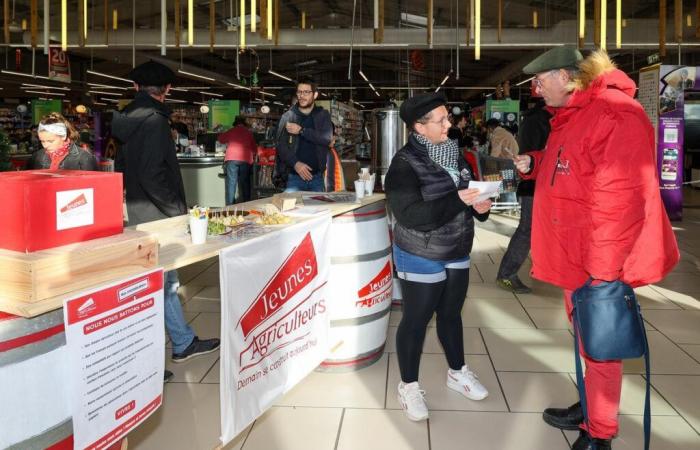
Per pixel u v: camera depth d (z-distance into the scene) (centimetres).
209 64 2533
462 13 1641
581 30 400
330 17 1859
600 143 194
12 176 145
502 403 259
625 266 189
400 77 3112
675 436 228
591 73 201
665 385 277
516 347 329
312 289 258
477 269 529
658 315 389
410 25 1844
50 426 134
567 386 276
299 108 415
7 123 1972
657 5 1335
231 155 853
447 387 276
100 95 2783
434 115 231
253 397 213
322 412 251
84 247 138
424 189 235
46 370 133
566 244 207
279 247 227
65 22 381
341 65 2755
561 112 213
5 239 133
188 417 247
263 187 938
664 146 833
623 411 251
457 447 222
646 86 864
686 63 1664
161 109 283
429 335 353
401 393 250
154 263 161
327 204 289
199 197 923
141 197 284
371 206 293
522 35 1320
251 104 2200
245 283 203
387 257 302
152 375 164
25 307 123
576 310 198
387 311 306
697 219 853
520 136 383
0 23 1287
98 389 143
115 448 154
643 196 185
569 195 204
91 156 329
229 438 197
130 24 1557
